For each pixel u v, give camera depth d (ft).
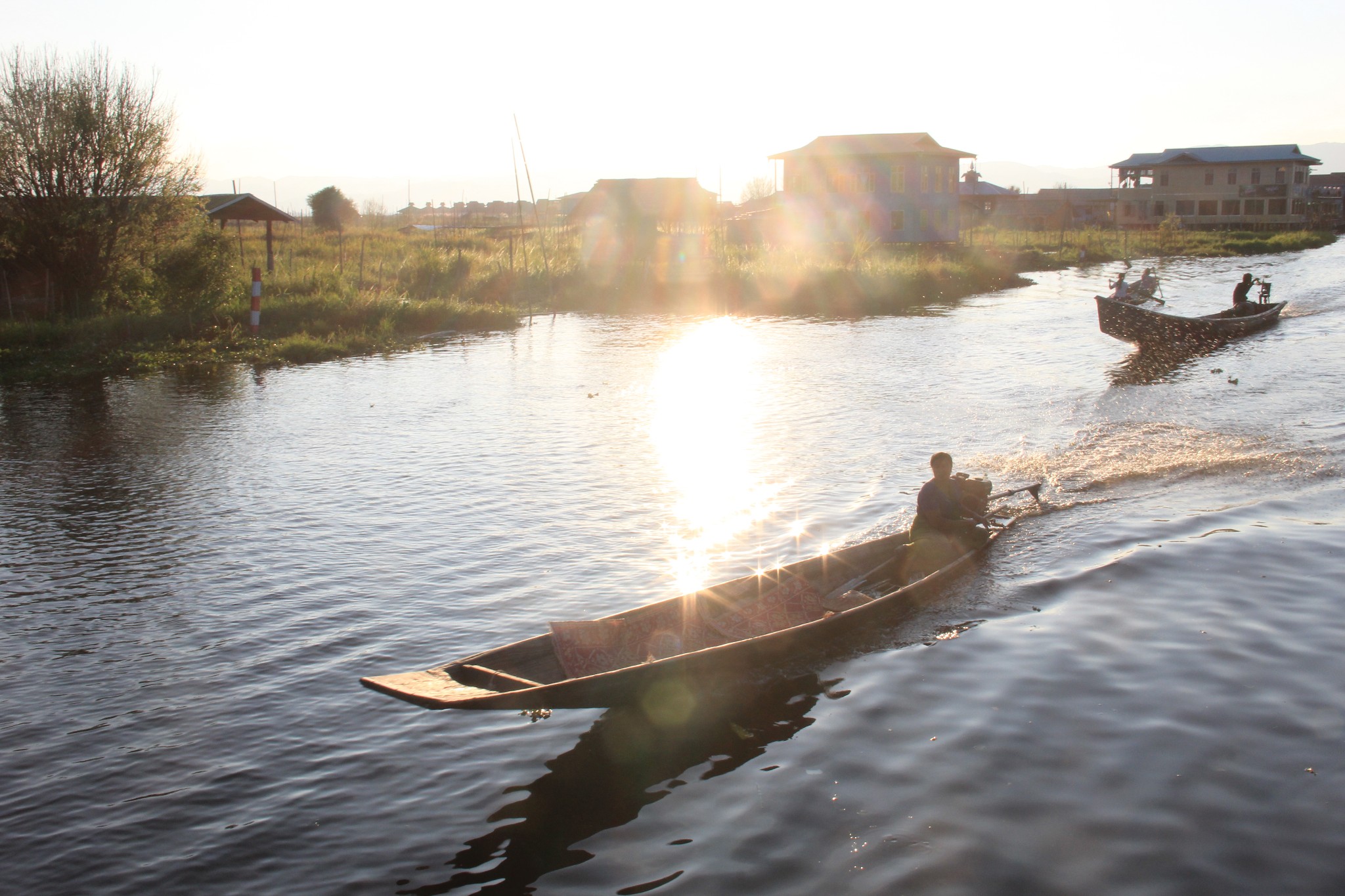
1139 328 73.92
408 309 100.63
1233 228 268.21
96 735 22.81
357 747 22.13
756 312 117.19
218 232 97.25
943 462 32.12
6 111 86.63
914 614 28.50
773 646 24.84
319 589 31.17
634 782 20.56
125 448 50.19
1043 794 19.57
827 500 39.27
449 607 29.71
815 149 205.36
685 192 223.30
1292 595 28.94
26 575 32.68
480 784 20.67
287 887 17.58
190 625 28.66
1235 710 22.52
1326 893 16.51
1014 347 82.02
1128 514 36.47
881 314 113.60
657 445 49.47
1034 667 25.05
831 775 20.58
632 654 24.76
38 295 93.91
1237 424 49.42
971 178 314.14
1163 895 16.58
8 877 17.90
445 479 43.75
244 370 75.46
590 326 105.50
